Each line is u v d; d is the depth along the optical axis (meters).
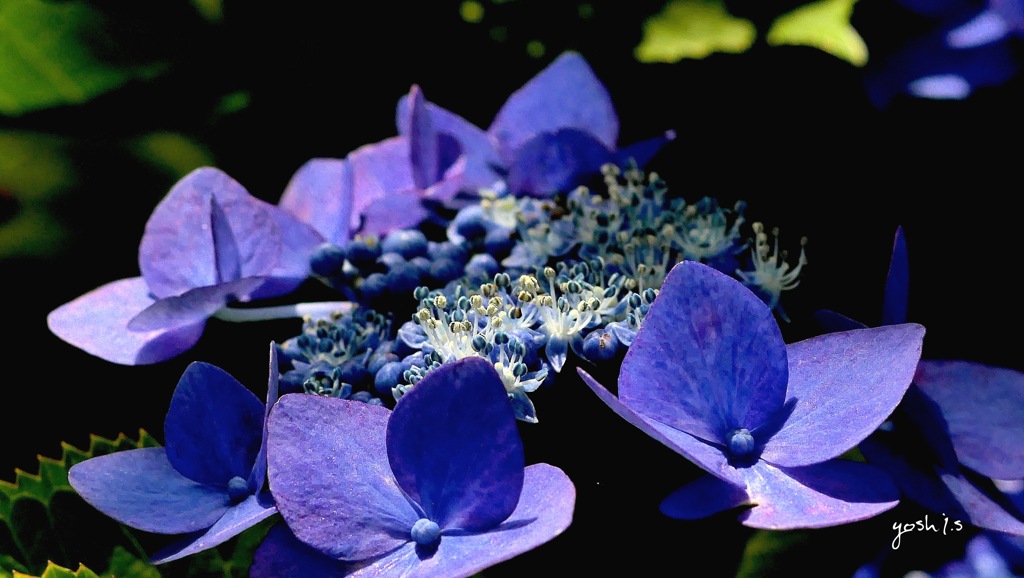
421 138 0.28
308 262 0.28
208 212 0.27
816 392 0.23
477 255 0.27
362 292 0.27
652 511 0.24
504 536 0.21
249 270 0.27
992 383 0.23
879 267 0.29
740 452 0.22
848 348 0.23
